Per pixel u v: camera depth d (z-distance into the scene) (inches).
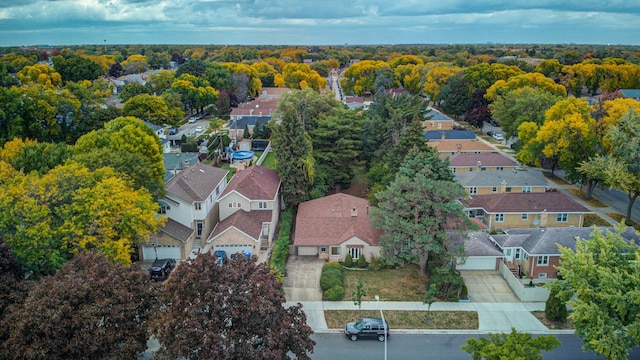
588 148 2401.6
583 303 1061.8
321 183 2356.1
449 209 1576.0
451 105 4739.2
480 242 1771.7
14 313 992.9
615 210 2327.8
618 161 2133.4
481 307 1503.4
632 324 996.6
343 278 1685.5
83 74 5782.5
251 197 2007.9
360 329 1323.8
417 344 1311.5
